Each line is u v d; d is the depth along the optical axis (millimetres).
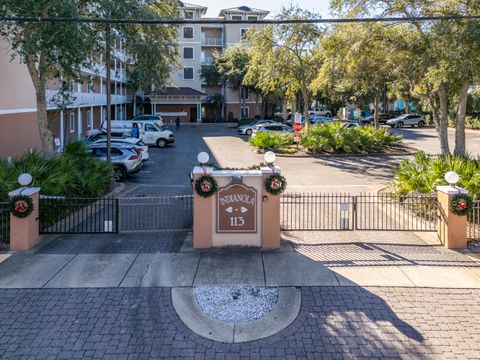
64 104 16234
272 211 9891
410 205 12461
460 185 12188
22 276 8438
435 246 10086
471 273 8523
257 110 65562
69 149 16422
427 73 15016
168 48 18984
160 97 60250
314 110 70250
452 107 28922
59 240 10594
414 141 36656
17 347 6125
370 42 17125
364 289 7848
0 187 11531
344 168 22734
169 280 8250
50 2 12781
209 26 64562
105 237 10828
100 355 5965
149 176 21375
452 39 13898
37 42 13438
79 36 13578
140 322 6820
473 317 6883
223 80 59188
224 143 36375
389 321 6777
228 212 9922
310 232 11164
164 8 17250
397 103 73312
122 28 15891
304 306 7270
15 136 19781
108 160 18297
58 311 7133
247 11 64375
